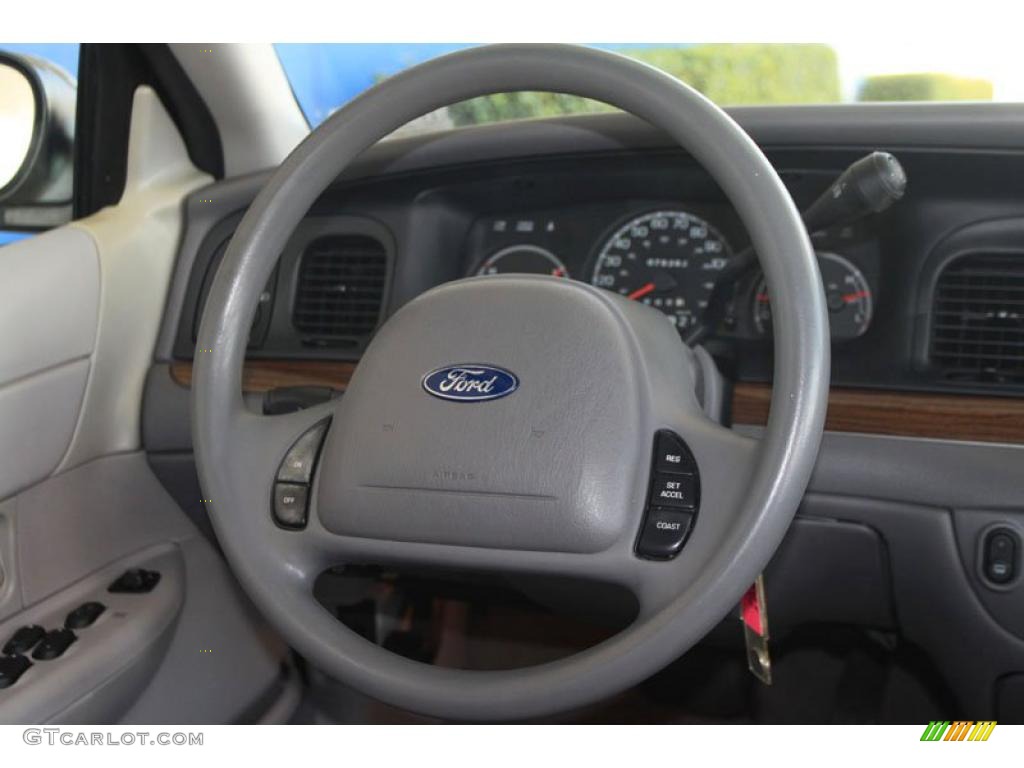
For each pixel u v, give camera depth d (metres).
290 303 1.28
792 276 0.70
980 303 1.04
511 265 1.26
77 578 1.13
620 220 1.21
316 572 0.81
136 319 1.23
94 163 1.33
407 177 1.22
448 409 0.77
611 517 0.73
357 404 0.80
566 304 0.79
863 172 0.81
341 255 1.28
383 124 0.84
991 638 0.99
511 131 1.16
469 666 1.39
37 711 0.92
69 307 1.12
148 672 1.06
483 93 0.82
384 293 1.25
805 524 1.02
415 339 0.81
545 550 0.74
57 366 1.10
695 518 0.72
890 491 0.98
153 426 1.23
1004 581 0.96
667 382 0.79
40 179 1.38
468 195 1.24
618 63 0.77
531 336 0.78
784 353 0.70
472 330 0.79
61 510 1.12
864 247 1.09
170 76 1.30
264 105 1.34
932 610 1.02
